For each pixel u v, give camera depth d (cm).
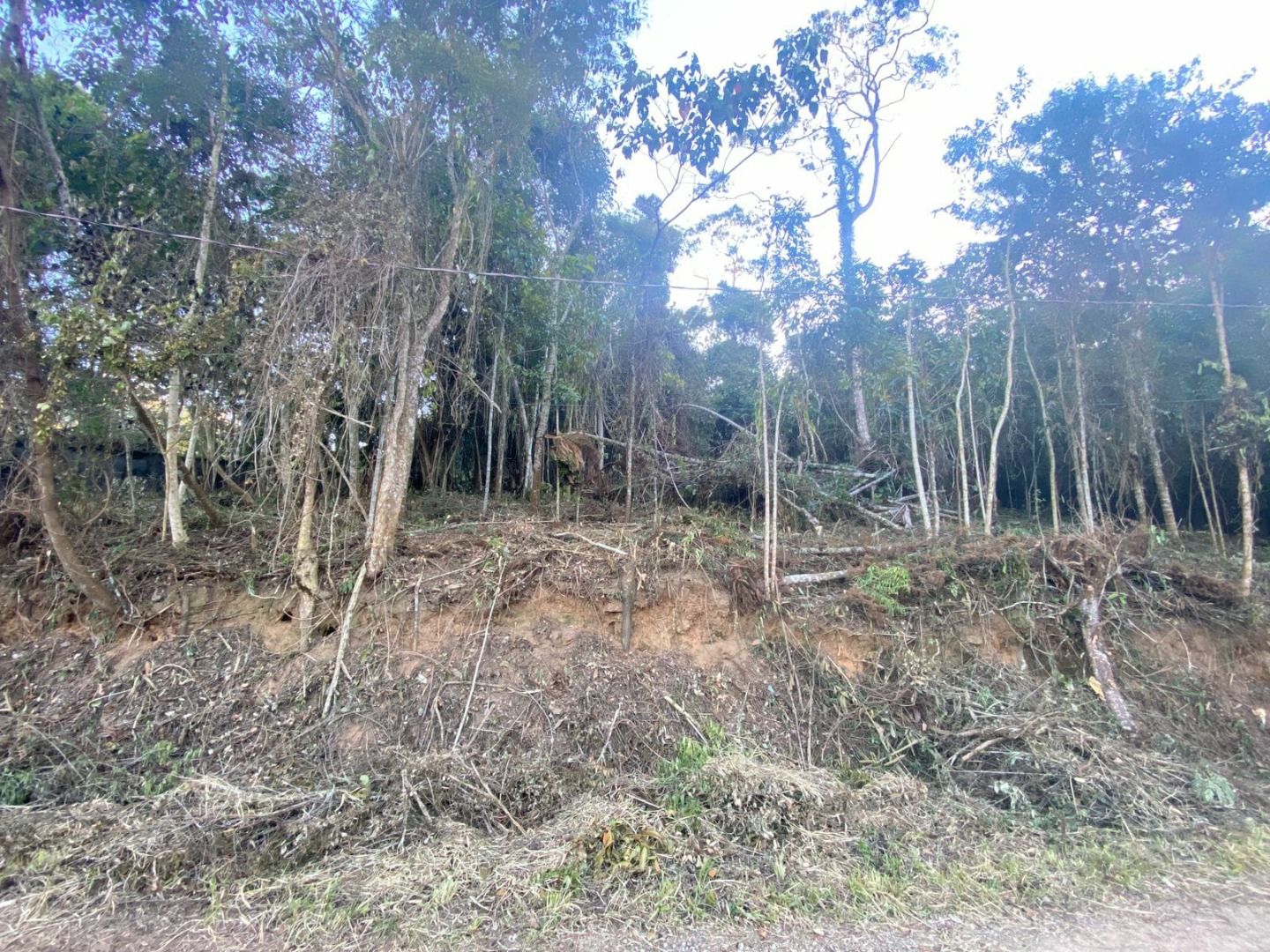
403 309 650
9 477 621
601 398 1052
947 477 1031
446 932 314
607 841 386
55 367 504
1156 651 655
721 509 960
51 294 561
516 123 784
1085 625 647
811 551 748
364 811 425
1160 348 877
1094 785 482
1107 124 831
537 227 954
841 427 1141
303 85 734
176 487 662
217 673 553
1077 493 1010
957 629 656
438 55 677
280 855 379
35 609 578
